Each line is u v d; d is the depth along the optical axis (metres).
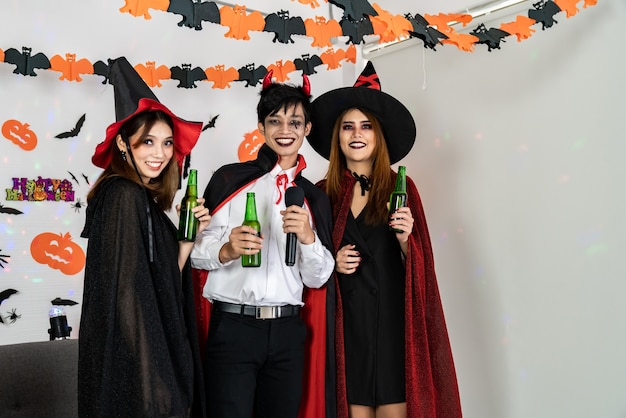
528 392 2.96
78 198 3.41
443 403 2.55
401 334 2.54
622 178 2.62
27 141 3.28
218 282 2.26
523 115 3.00
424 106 3.49
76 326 3.37
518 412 3.00
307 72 3.36
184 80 3.27
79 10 3.43
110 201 1.73
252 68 3.40
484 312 3.15
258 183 2.42
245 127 3.90
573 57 2.80
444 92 3.38
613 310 2.65
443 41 2.41
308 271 2.32
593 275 2.72
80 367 1.65
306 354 2.46
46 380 1.78
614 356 2.64
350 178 2.67
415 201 2.66
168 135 1.89
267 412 2.27
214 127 3.79
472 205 3.22
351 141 2.64
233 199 2.38
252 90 3.93
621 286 2.62
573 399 2.79
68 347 1.85
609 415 2.66
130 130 1.84
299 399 2.28
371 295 2.53
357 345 2.52
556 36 2.87
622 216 2.62
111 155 1.88
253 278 2.21
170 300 1.77
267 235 2.34
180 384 1.75
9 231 3.22
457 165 3.30
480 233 3.18
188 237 1.98
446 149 3.36
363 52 3.88
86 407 1.62
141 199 1.75
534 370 2.94
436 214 3.41
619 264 2.63
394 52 3.68
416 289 2.51
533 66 2.96
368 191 2.66
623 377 2.61
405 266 2.60
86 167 3.43
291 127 2.37
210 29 3.82
